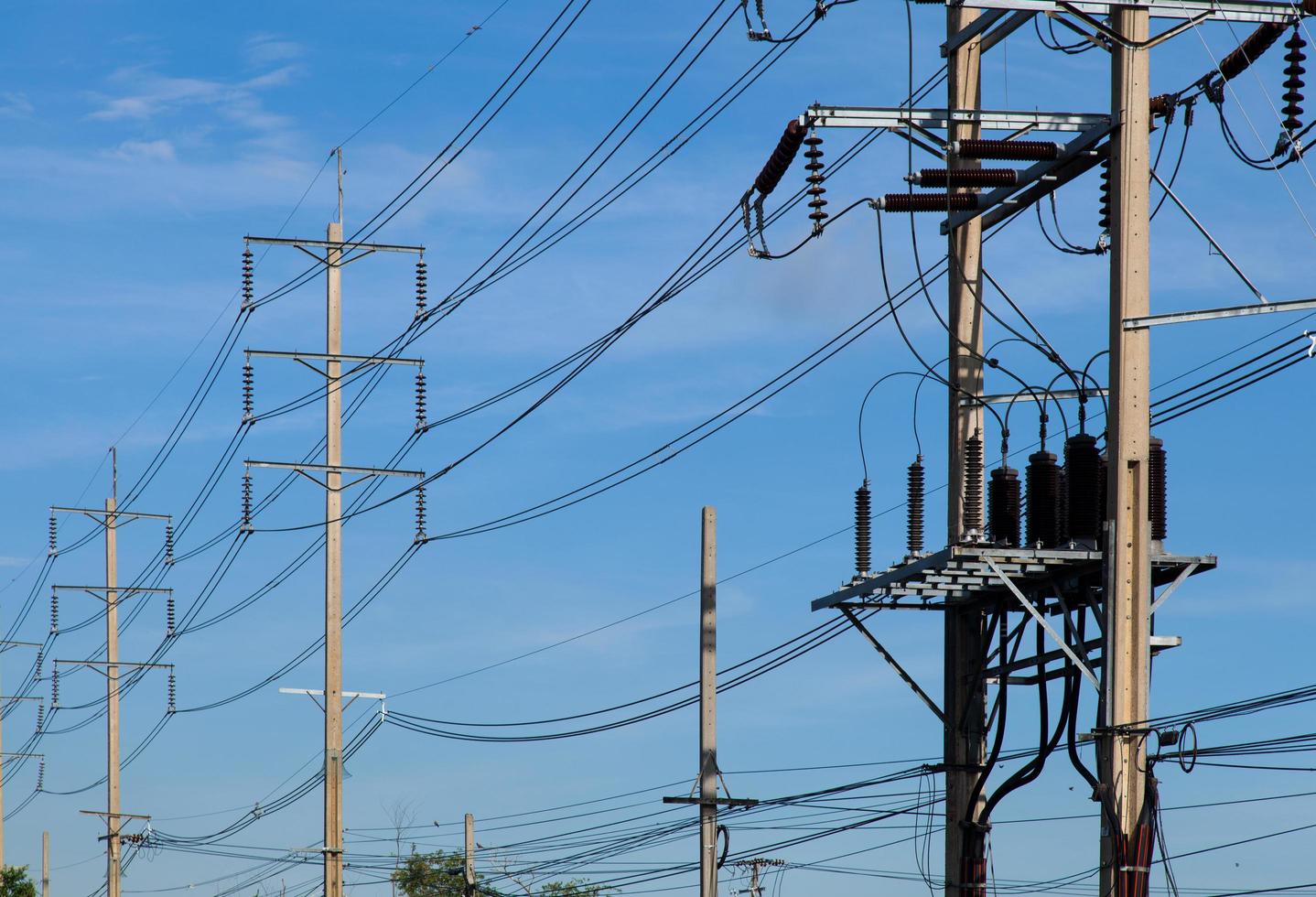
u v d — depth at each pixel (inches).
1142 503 1520.7
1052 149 1619.1
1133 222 1539.1
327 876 3324.3
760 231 1678.2
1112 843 1485.0
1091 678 1541.6
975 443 1707.7
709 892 2154.3
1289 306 1449.3
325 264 3457.2
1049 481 1653.5
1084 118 1608.0
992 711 1758.1
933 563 1635.1
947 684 1796.3
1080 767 1615.4
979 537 1685.5
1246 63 1576.0
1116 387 1533.0
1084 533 1612.9
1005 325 1707.7
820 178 1576.0
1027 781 1684.3
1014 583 1699.1
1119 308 1535.4
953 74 1806.1
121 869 5064.0
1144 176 1542.8
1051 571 1636.3
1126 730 1494.8
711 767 2193.7
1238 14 1521.9
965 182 1644.9
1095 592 1648.6
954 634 1795.0
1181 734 1476.4
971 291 1797.5
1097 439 1635.1
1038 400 1684.3
